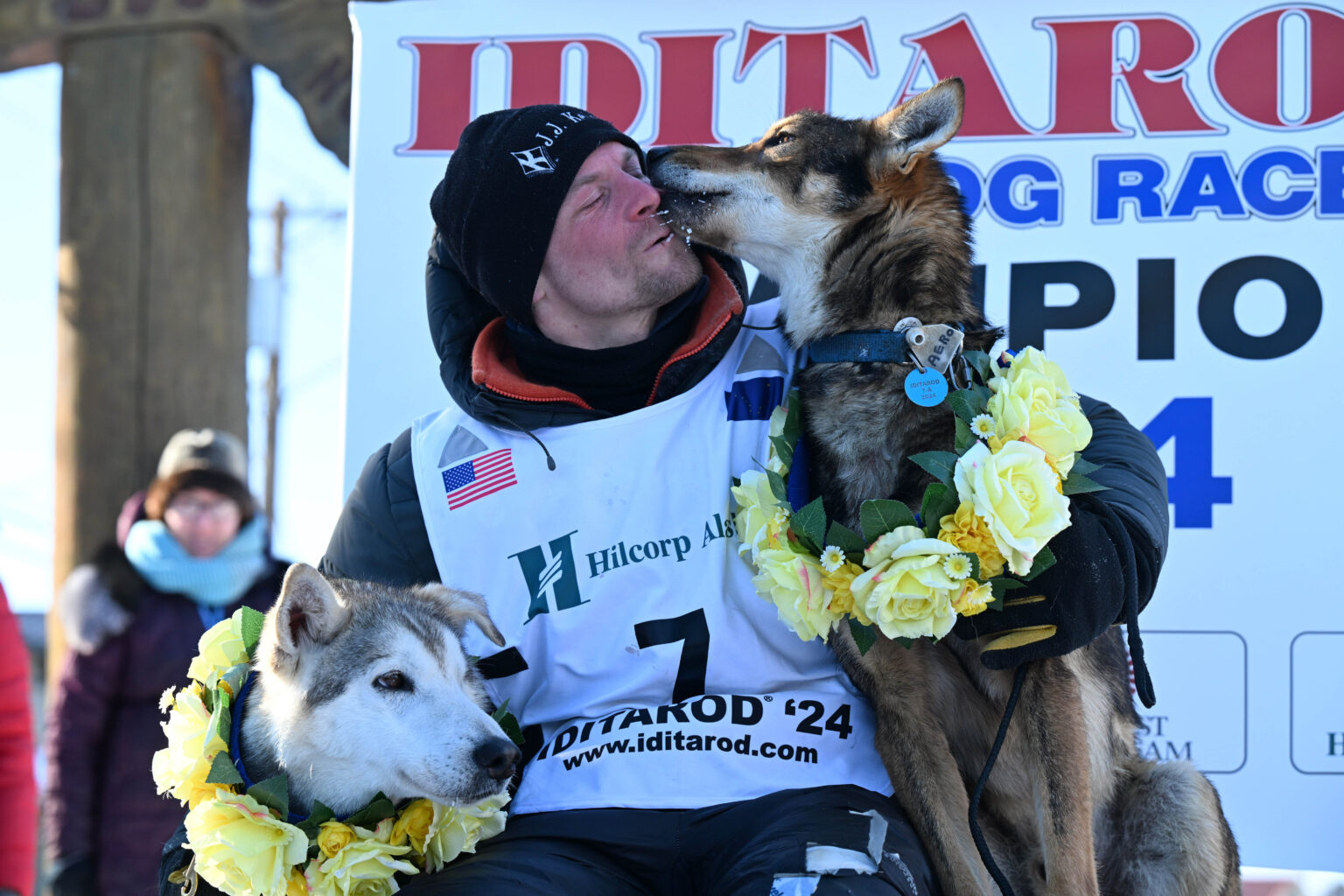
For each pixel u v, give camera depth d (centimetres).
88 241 884
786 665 412
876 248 445
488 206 432
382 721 396
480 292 449
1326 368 499
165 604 618
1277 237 505
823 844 349
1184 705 494
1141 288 512
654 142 543
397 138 551
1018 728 407
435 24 552
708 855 383
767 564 374
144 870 586
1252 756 489
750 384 442
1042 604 361
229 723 395
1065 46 521
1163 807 443
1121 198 516
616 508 423
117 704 604
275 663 401
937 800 391
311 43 851
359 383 546
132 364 887
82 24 870
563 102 547
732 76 541
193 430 890
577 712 416
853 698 417
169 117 869
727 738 398
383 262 549
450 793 383
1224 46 512
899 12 531
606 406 439
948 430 409
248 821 359
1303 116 507
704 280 462
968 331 431
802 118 474
